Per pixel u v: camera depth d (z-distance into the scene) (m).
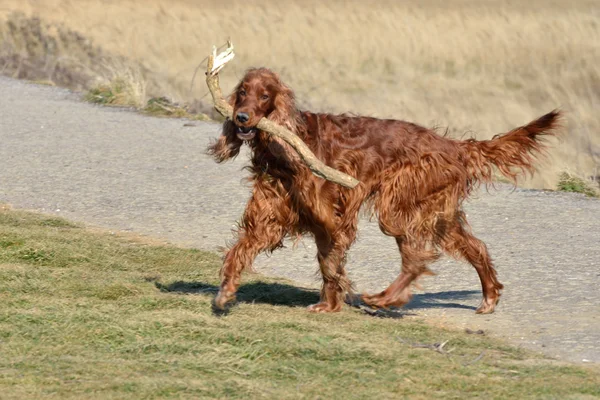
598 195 28.86
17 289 17.36
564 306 17.69
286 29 63.22
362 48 59.25
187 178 29.11
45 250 19.97
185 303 16.78
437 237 17.14
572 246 22.36
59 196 26.62
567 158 35.31
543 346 15.34
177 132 36.50
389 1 76.69
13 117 39.00
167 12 68.69
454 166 16.92
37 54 54.47
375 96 47.94
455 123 42.16
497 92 48.69
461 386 13.00
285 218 16.30
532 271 20.23
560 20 63.06
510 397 12.62
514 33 60.31
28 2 70.25
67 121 38.38
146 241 22.22
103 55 54.16
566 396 12.62
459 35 60.62
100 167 30.39
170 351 14.16
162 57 56.72
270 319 15.98
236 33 62.50
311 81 51.94
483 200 27.56
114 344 14.46
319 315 16.75
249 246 16.25
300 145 15.30
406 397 12.55
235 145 16.28
